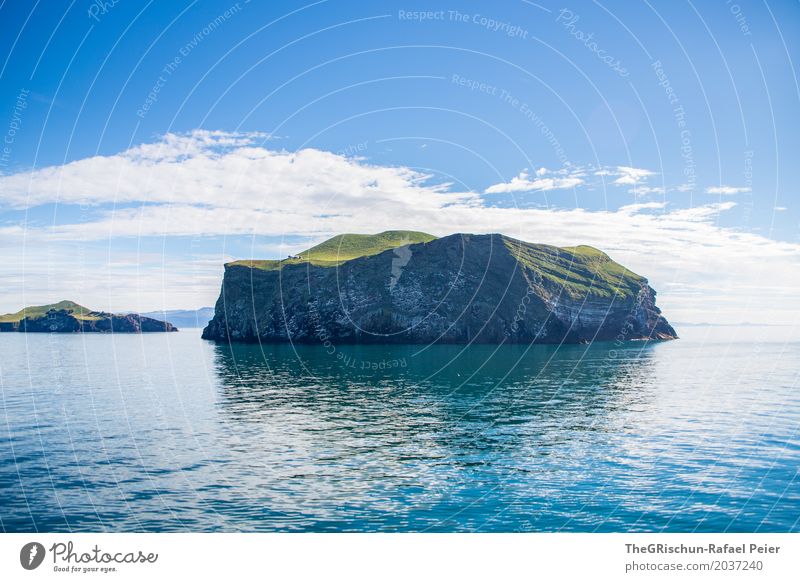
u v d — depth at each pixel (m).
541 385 71.12
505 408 53.66
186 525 25.23
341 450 37.91
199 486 30.38
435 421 47.59
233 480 31.42
